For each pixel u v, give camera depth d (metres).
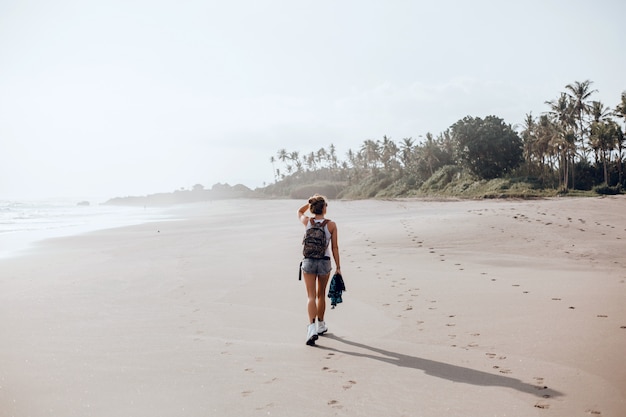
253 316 7.11
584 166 67.44
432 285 8.57
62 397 4.07
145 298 8.73
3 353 5.43
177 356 5.21
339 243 15.17
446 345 5.21
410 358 4.83
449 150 93.88
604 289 7.53
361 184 118.56
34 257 16.16
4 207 98.88
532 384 3.92
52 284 10.45
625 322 5.56
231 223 33.12
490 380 4.08
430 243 13.79
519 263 10.54
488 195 58.50
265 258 13.39
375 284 8.95
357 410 3.59
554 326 5.59
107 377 4.56
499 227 15.51
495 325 5.84
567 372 4.13
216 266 12.32
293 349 5.38
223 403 3.85
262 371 4.64
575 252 11.68
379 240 14.96
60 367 4.89
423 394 3.85
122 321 6.99
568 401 3.55
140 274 11.55
